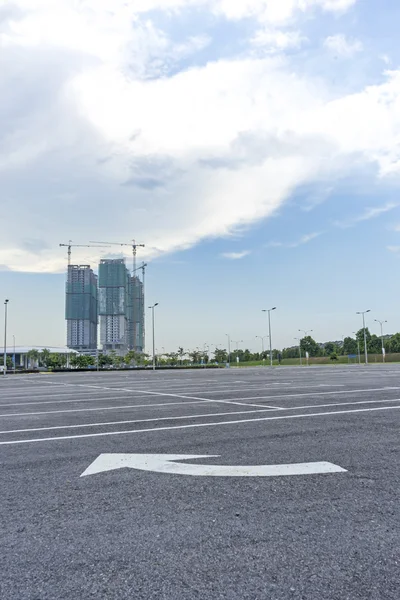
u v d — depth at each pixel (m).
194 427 8.36
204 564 2.99
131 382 26.88
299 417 9.55
